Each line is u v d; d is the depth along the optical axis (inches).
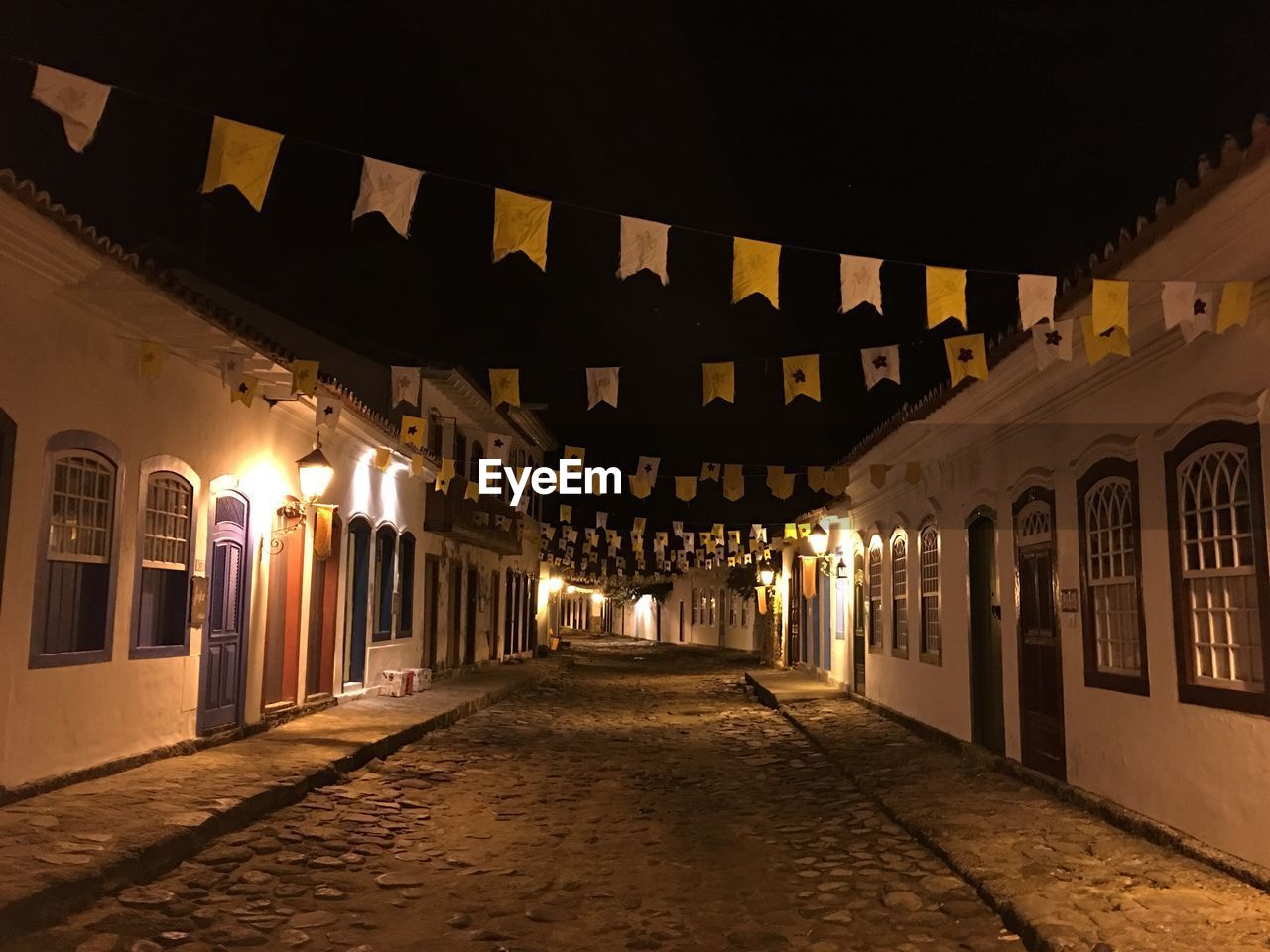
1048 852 279.3
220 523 418.6
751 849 311.6
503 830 332.2
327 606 567.5
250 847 282.8
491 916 239.3
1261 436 239.6
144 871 243.9
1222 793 254.8
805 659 964.0
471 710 652.7
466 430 870.4
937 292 234.2
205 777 338.0
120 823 267.3
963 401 404.2
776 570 1112.8
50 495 297.9
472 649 952.3
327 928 225.3
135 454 345.1
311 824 316.5
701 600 1831.9
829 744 506.9
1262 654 239.5
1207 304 237.0
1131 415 303.7
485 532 917.2
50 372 295.7
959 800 357.1
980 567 452.8
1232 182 205.3
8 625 279.0
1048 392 354.3
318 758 391.9
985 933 228.2
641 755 514.0
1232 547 255.9
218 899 238.7
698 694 876.0
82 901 219.5
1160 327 276.7
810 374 314.2
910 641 560.7
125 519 339.0
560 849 309.0
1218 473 261.9
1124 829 299.9
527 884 268.2
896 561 602.2
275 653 489.1
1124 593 315.0
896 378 297.4
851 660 728.3
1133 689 301.7
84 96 177.3
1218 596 264.2
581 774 448.5
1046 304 233.9
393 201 199.6
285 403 468.4
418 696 663.8
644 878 277.4
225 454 419.2
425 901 249.6
